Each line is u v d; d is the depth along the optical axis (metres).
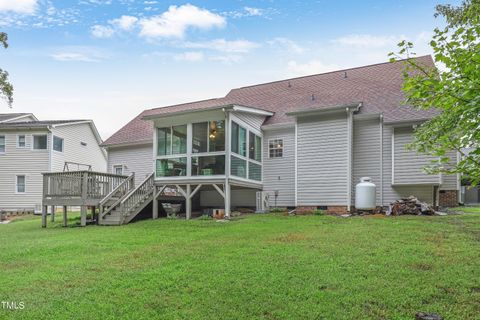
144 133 17.86
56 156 21.39
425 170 3.49
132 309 3.86
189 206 12.25
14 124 21.39
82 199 11.65
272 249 6.45
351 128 12.42
